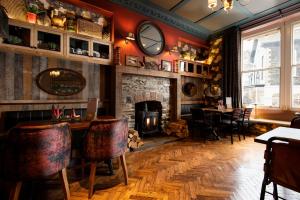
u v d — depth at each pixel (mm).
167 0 4289
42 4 3186
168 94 5133
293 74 4859
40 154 1575
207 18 5176
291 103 4863
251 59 5770
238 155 3480
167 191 2174
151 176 2578
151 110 5000
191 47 5977
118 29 4125
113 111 3820
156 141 4262
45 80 3088
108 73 3945
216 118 4969
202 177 2543
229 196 2061
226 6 2658
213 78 6328
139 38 4469
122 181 2428
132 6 4309
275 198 1795
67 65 3328
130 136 3715
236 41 5590
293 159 1288
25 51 2818
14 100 2812
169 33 5223
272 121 4867
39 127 1546
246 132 5445
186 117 5574
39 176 1594
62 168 1774
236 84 5586
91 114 2654
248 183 2363
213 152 3682
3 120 2723
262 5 4480
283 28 4953
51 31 3061
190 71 5809
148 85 4637
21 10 2930
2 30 2279
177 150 3824
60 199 2008
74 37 3312
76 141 2785
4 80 2738
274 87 5250
